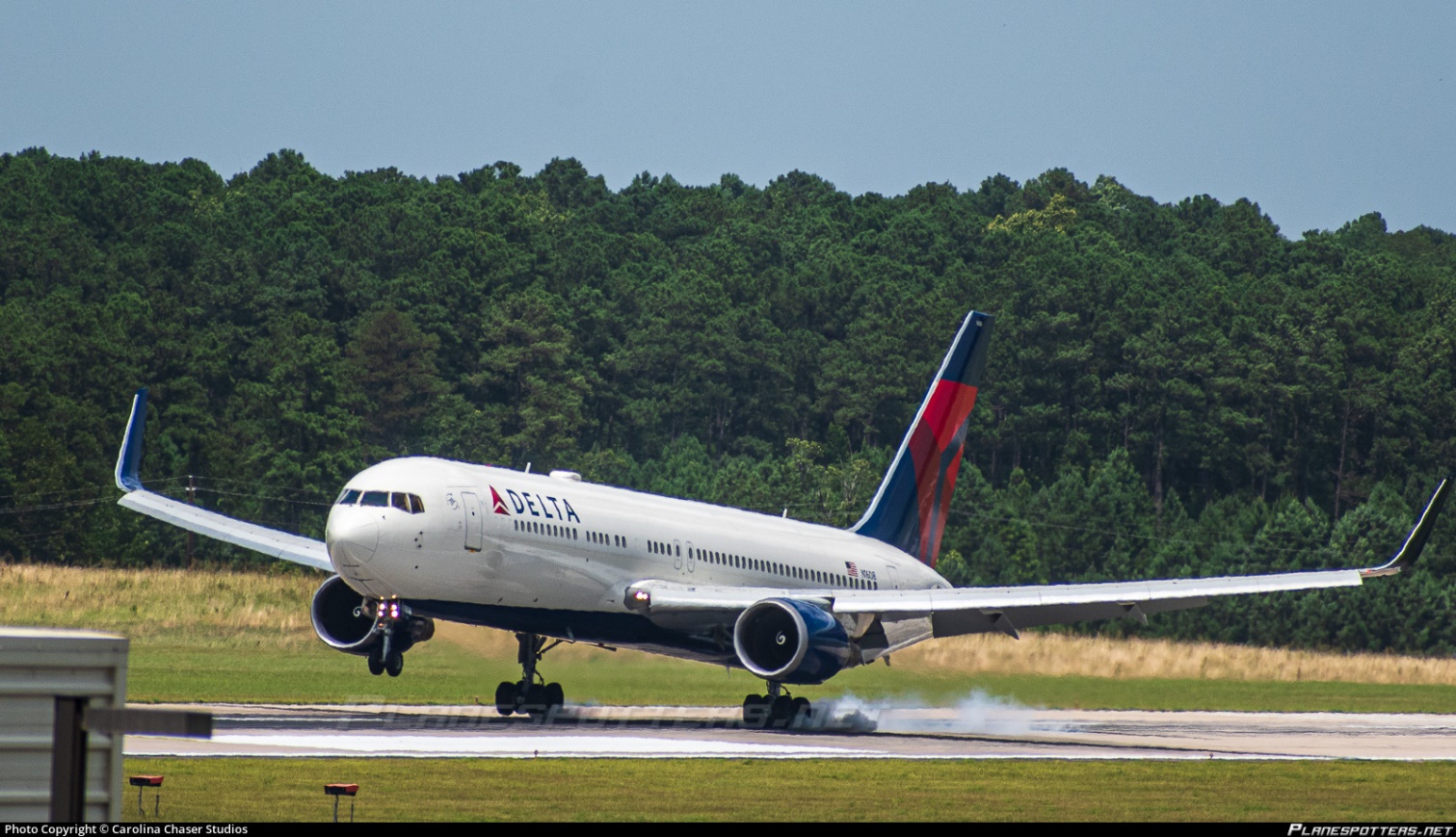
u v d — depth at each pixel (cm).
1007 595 12888
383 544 11600
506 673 15512
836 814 7575
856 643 13488
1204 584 12675
